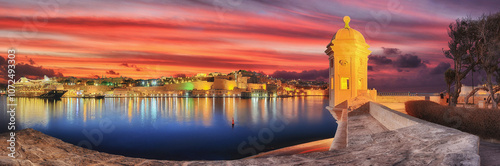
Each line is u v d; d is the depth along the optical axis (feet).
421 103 49.67
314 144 104.68
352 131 41.88
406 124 33.32
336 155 23.93
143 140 227.81
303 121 309.42
